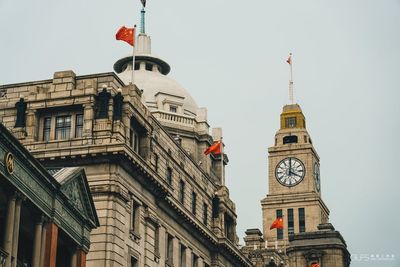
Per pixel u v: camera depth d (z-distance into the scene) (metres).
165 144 81.94
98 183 67.44
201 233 86.62
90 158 68.19
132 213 70.81
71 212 57.69
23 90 74.38
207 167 109.94
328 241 136.50
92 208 60.97
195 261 86.38
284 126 180.50
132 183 70.88
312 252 136.38
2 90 75.00
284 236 168.12
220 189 96.25
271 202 172.00
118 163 68.06
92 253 65.25
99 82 72.00
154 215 74.88
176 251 80.19
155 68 126.94
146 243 72.50
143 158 73.88
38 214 52.75
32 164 50.97
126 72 124.31
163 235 77.19
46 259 53.00
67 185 56.66
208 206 92.50
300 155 175.00
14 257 48.97
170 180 81.44
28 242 58.53
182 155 86.88
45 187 53.38
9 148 48.19
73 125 70.88
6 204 49.75
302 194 171.25
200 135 112.00
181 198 84.56
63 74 72.56
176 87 121.62
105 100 70.62
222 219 93.94
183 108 118.06
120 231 67.31
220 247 91.50
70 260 58.56
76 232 58.44
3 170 47.47
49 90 72.12
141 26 131.25
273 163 176.38
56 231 54.50
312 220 168.12
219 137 117.00
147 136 74.88
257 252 122.88
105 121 69.62
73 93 71.12
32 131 71.00
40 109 71.75
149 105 116.50
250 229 141.00
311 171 173.50
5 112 73.94
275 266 122.44
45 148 69.50
